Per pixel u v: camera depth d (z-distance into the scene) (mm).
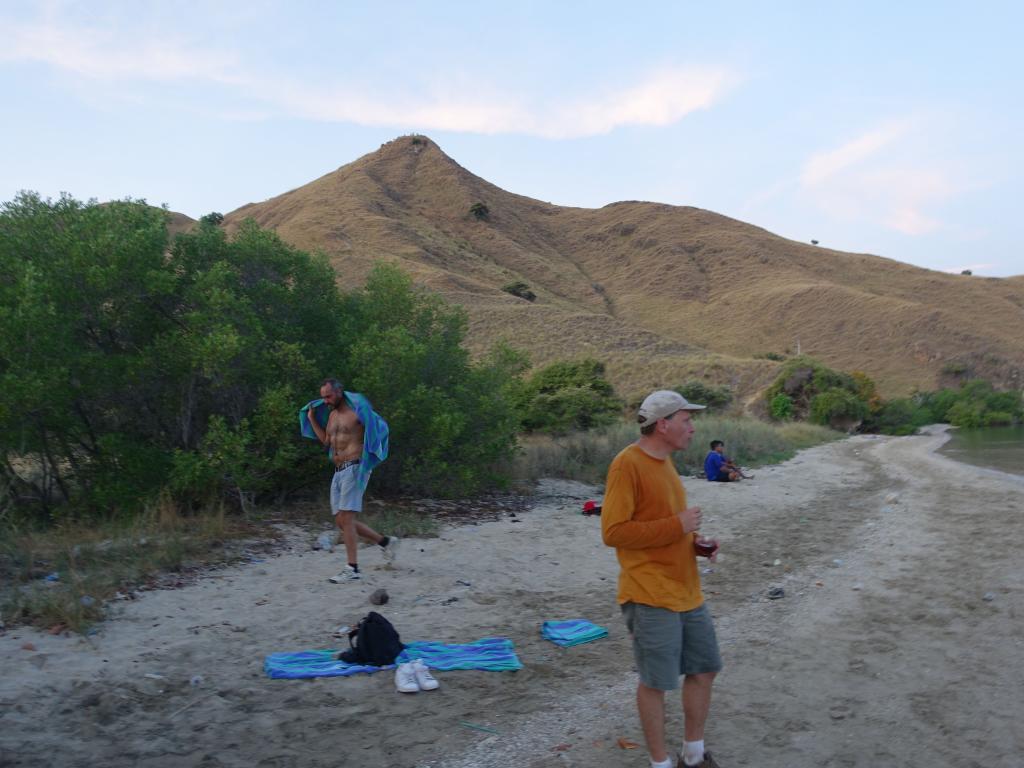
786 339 83625
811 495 14508
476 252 109375
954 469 20203
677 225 126938
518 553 8742
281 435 9758
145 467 9312
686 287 106062
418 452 11641
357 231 97188
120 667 4848
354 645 5277
